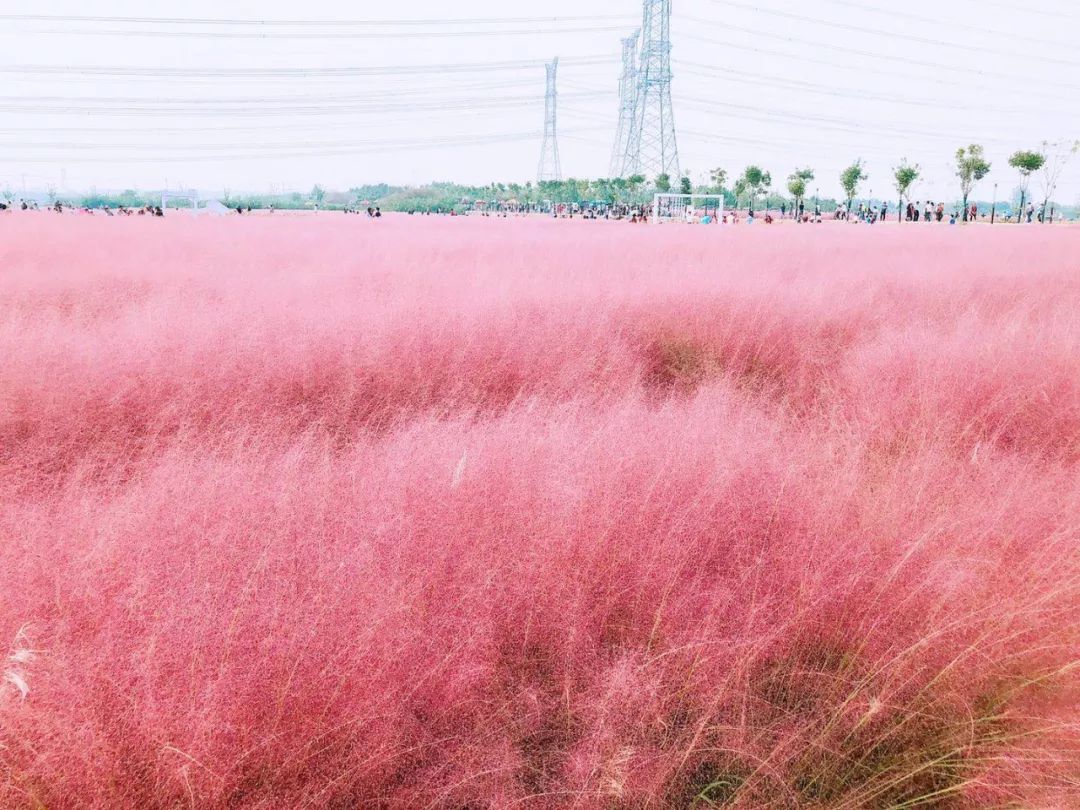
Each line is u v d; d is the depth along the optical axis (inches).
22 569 64.6
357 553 73.7
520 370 178.1
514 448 104.3
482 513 85.4
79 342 171.3
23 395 131.4
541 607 73.2
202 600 63.2
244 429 123.8
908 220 1820.9
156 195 4717.0
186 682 56.1
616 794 58.1
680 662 69.1
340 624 63.7
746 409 142.6
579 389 163.2
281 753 55.4
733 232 944.9
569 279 329.7
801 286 320.8
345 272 362.9
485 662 66.7
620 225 1289.4
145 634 58.8
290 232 829.8
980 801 61.0
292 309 230.8
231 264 418.0
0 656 54.5
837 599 77.1
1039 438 134.3
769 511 92.4
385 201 5413.4
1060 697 69.2
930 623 73.7
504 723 64.0
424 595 72.0
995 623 73.5
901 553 83.7
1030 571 82.1
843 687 70.4
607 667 68.9
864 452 122.6
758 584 79.1
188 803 51.9
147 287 317.1
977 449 118.7
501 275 346.0
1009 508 95.0
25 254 452.8
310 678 58.9
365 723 57.4
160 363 158.7
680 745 63.4
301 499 86.7
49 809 50.2
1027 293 312.7
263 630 61.7
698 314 248.4
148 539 72.5
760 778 61.6
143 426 130.1
